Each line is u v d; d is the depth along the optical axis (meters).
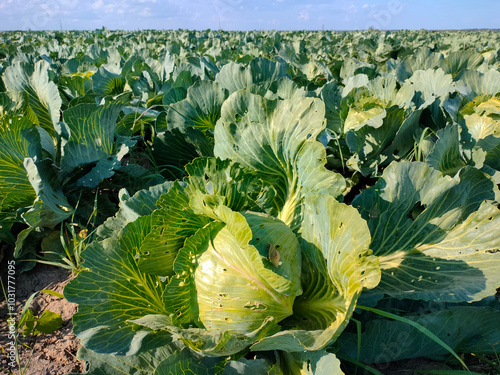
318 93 5.83
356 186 5.08
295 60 9.86
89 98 5.77
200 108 4.61
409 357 2.49
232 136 3.03
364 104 4.99
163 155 4.87
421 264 2.62
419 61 7.55
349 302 2.02
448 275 2.51
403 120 4.87
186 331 2.14
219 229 2.38
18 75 4.86
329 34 31.73
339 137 5.23
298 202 2.79
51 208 3.69
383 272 2.67
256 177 2.98
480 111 4.77
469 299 2.27
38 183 3.51
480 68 7.27
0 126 3.57
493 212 2.55
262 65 5.75
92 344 2.23
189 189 2.42
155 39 25.73
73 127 4.07
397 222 2.75
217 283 2.27
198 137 4.60
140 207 2.82
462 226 2.64
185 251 2.37
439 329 2.39
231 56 13.73
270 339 2.03
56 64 9.87
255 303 2.22
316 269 2.46
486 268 2.43
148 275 2.60
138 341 2.21
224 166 2.57
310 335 2.04
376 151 4.87
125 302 2.48
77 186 4.16
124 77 8.30
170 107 4.62
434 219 2.71
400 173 2.71
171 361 2.15
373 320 2.44
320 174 2.59
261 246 2.32
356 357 2.47
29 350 3.00
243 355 2.35
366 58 14.41
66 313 3.34
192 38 26.73
